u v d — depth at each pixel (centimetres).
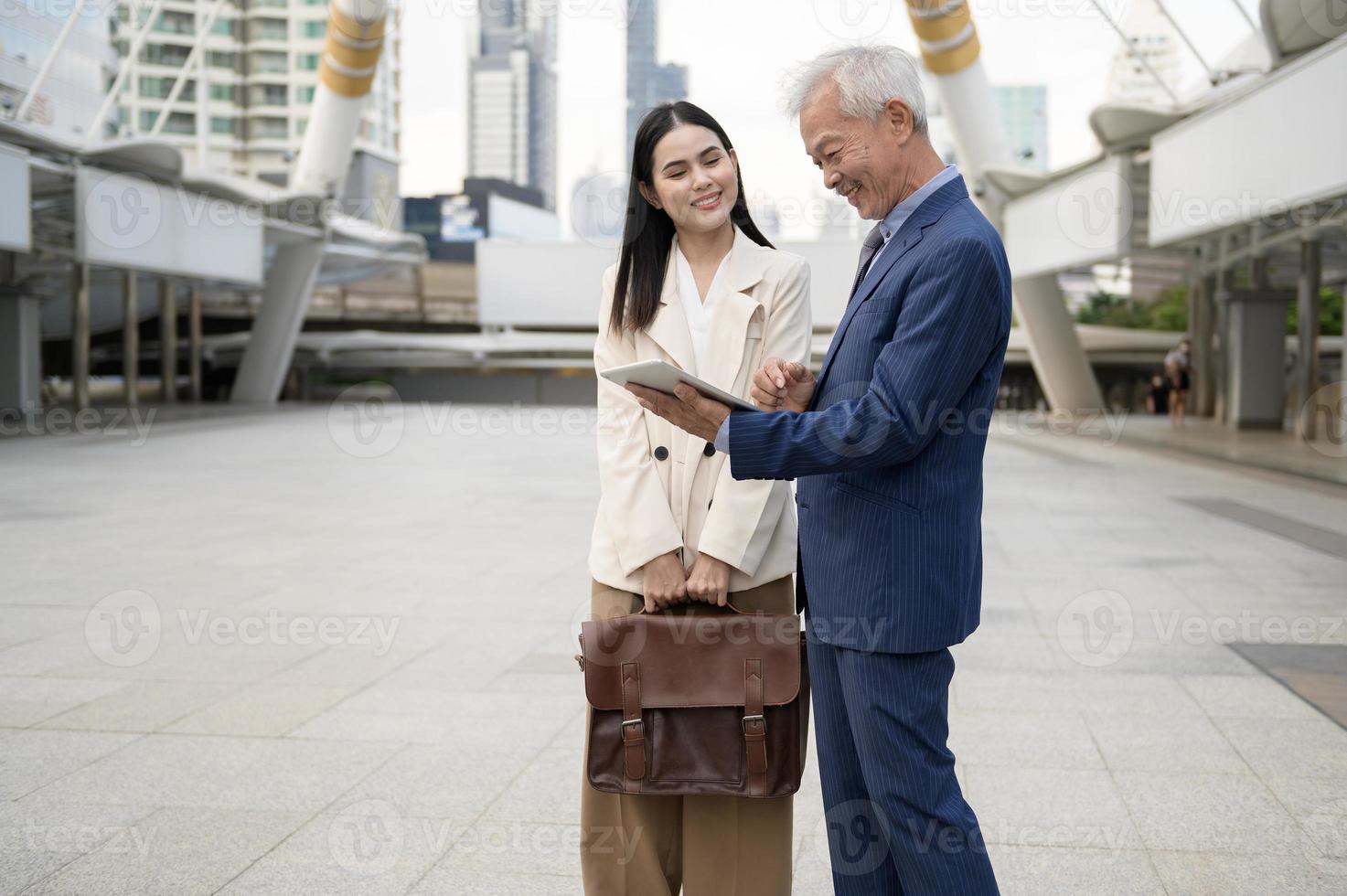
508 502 1042
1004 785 329
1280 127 1161
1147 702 410
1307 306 1716
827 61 198
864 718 197
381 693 424
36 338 2336
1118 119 1652
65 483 1195
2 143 1641
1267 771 338
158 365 4403
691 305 229
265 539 815
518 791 324
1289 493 1101
